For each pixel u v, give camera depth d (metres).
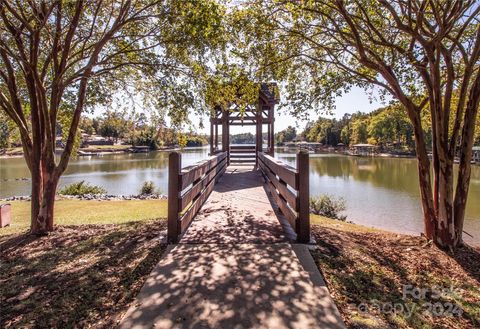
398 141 56.38
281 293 2.48
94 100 5.47
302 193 3.67
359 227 7.18
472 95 4.27
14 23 4.79
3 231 6.20
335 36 5.49
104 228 4.95
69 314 2.32
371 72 5.56
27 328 2.17
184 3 4.27
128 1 4.64
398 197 15.78
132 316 2.20
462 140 4.37
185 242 3.68
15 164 38.06
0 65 5.55
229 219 4.71
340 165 35.78
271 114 12.00
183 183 3.90
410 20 4.12
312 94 5.53
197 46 4.71
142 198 13.07
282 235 3.94
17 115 4.89
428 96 4.66
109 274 2.98
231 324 2.09
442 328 2.26
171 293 2.49
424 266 3.51
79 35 5.04
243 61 5.41
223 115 12.48
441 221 4.34
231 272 2.85
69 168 33.03
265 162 8.38
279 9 4.77
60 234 4.63
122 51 4.96
